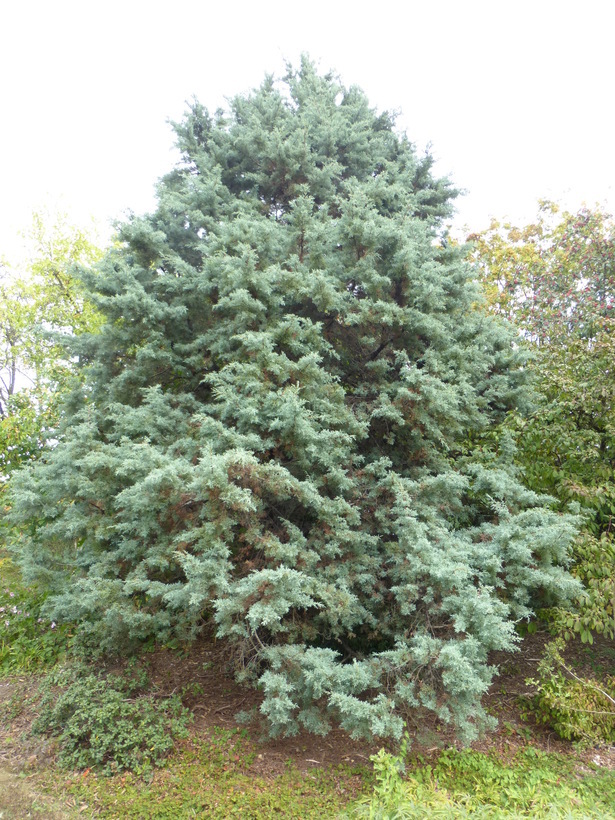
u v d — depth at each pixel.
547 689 4.91
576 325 10.15
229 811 3.76
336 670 3.96
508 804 3.80
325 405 5.29
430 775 4.20
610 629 5.41
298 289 5.68
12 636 6.55
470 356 6.12
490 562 4.36
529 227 15.34
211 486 3.86
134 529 5.05
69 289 12.70
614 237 11.20
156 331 6.31
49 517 5.78
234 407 4.93
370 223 5.70
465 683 3.57
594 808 3.74
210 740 4.63
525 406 6.50
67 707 4.69
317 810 3.79
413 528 4.55
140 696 5.14
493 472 5.24
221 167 8.12
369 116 9.58
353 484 4.96
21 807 3.76
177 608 5.05
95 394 6.86
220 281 5.85
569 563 5.28
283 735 4.50
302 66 9.95
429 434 5.54
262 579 3.67
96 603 4.62
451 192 9.09
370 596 4.93
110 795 3.89
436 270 5.94
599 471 5.92
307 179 8.08
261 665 4.79
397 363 5.89
